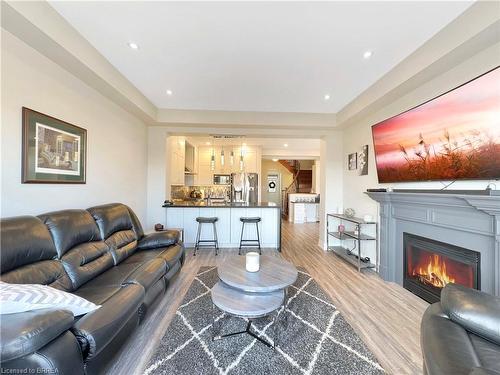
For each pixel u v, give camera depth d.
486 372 0.76
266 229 4.67
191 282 2.86
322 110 4.04
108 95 2.90
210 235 4.59
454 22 1.85
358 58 2.42
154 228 4.01
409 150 2.53
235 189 7.19
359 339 1.78
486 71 1.85
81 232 1.96
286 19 1.86
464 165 1.92
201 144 7.13
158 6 1.74
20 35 1.74
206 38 2.12
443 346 0.99
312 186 9.97
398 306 2.30
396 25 1.92
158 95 3.46
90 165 2.68
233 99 3.58
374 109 3.29
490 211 1.70
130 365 1.50
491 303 1.13
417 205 2.49
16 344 0.83
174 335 1.81
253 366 1.50
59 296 1.16
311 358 1.57
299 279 2.99
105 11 1.79
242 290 1.85
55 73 2.14
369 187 3.53
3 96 1.69
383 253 3.02
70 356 0.99
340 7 1.72
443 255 2.24
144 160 4.16
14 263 1.34
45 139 2.04
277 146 7.36
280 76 2.83
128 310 1.36
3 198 1.70
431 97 2.38
